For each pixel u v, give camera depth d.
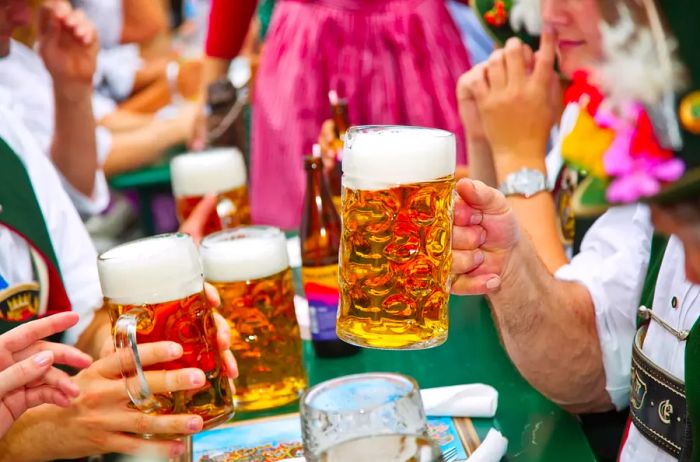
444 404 1.32
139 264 1.10
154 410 1.12
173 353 1.08
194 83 4.08
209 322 1.18
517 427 1.28
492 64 1.86
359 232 0.94
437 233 0.94
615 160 0.56
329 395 0.81
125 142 3.69
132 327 1.05
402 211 0.92
